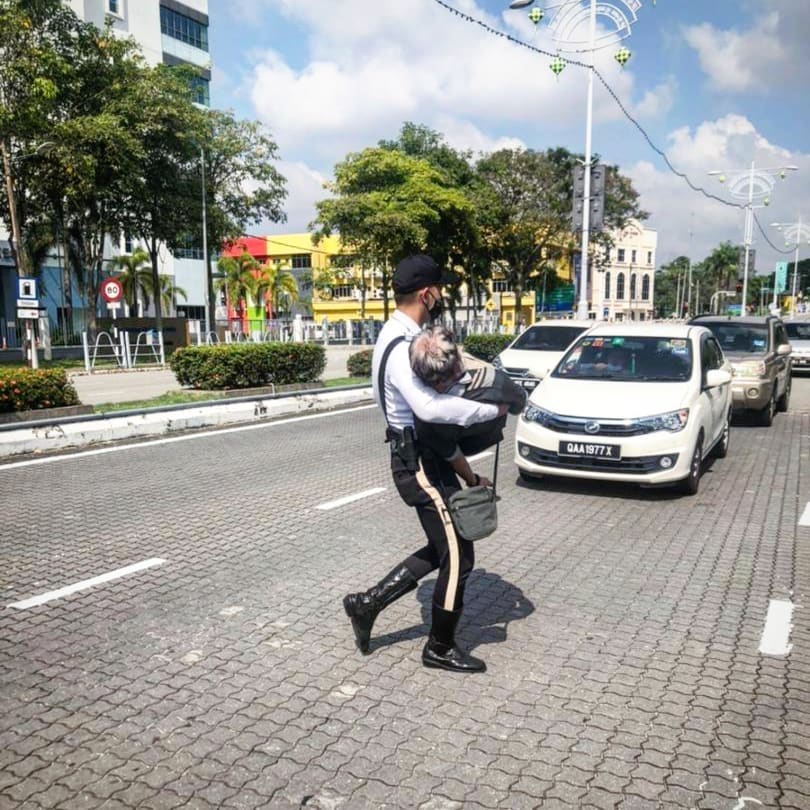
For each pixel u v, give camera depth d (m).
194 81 43.53
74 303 37.53
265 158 33.06
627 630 3.93
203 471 7.88
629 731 2.96
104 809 2.47
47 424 9.13
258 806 2.50
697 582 4.65
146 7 40.31
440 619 3.35
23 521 5.93
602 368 7.73
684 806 2.50
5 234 31.25
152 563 4.95
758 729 2.98
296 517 6.09
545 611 4.18
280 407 12.38
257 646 3.71
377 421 11.73
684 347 7.81
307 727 2.97
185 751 2.81
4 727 2.97
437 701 3.19
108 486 7.16
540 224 39.38
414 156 41.72
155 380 19.22
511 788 2.59
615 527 5.87
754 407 10.91
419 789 2.59
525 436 7.01
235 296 50.91
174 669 3.47
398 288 3.20
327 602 4.29
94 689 3.28
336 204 35.00
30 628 3.92
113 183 26.92
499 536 5.62
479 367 3.13
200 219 31.23
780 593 4.46
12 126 21.48
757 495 6.92
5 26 20.73
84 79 25.75
